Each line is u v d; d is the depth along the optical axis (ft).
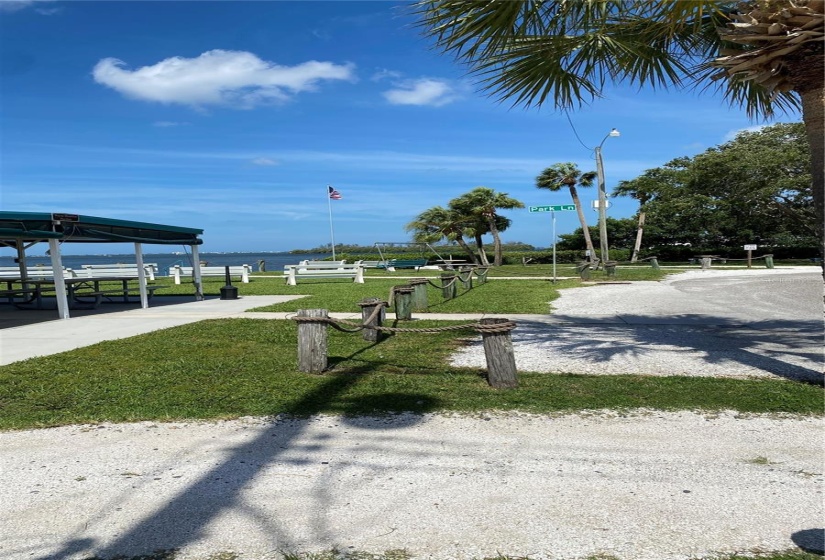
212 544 10.20
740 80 20.77
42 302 59.98
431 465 13.60
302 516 11.16
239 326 37.17
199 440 15.55
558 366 24.34
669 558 9.52
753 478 12.66
